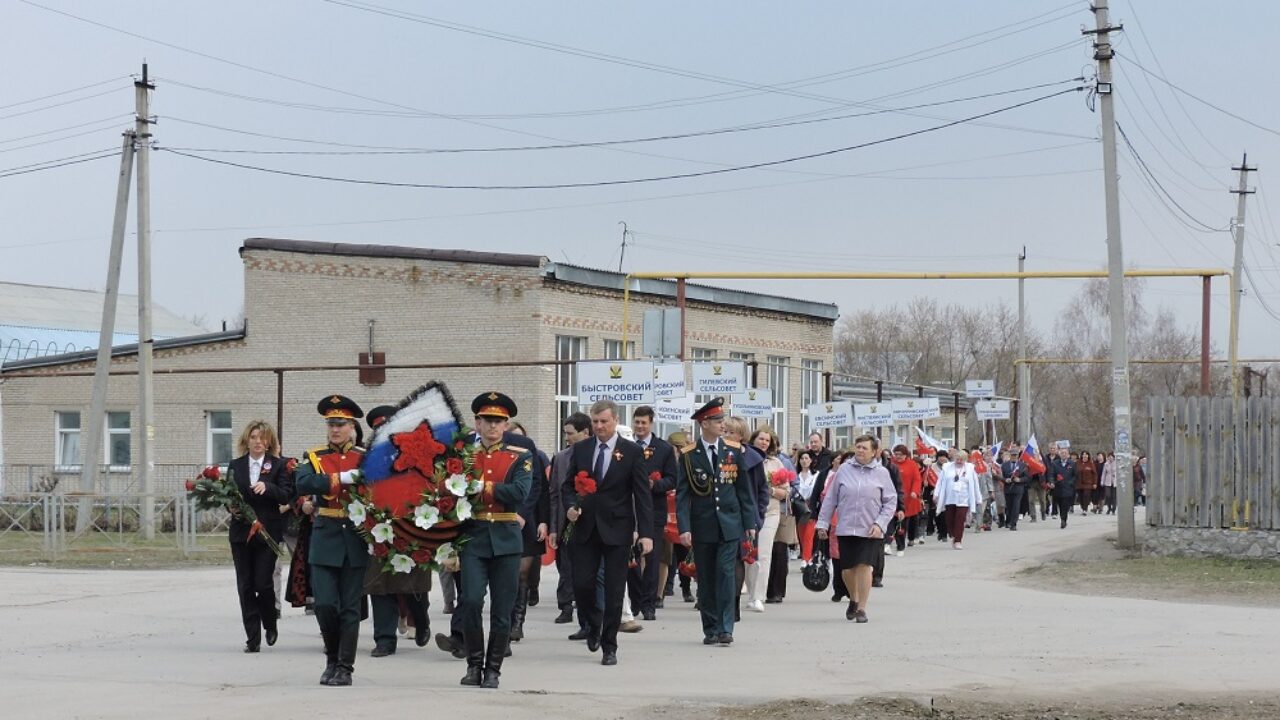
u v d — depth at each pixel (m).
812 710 10.99
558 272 38.19
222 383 41.12
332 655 12.30
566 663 13.59
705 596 15.10
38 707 11.02
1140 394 86.50
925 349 90.38
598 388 26.78
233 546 14.30
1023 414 60.75
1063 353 90.62
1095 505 51.62
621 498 13.75
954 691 11.69
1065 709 11.01
